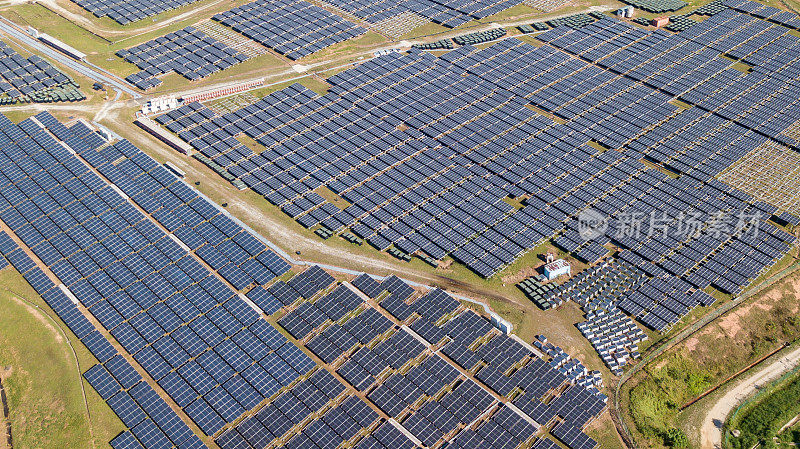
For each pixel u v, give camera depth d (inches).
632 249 5319.9
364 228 5610.2
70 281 5167.3
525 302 4950.8
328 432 4104.3
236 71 7854.3
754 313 4913.9
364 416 4183.1
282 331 4771.2
